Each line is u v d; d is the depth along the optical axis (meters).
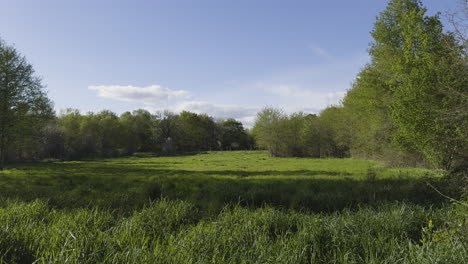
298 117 62.84
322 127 58.53
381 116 27.67
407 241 5.03
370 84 28.34
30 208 7.16
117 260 3.94
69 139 64.25
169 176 18.92
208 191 11.84
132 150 85.88
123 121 88.06
